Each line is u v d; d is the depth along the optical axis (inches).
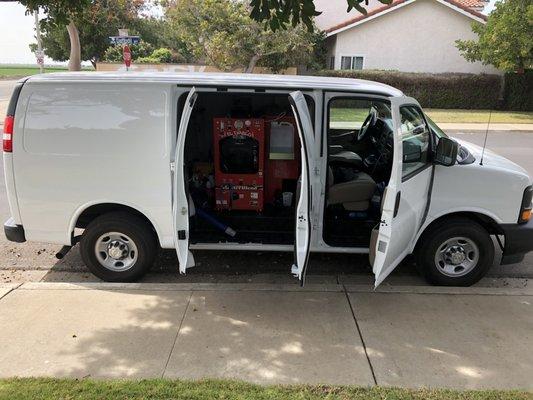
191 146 208.8
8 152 181.0
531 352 144.4
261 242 193.3
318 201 182.9
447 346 146.9
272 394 122.6
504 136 632.4
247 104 203.5
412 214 170.9
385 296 177.2
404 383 129.6
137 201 181.5
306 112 159.9
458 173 182.2
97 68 914.1
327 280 201.0
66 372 132.0
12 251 229.5
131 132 177.0
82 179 180.7
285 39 820.6
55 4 210.7
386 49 946.1
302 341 148.6
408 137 171.3
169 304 169.5
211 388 124.5
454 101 903.7
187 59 1122.0
